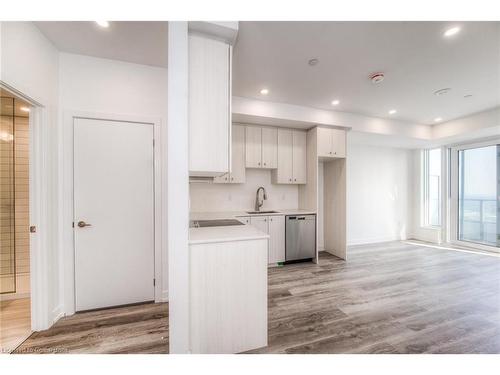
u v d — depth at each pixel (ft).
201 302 4.93
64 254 6.89
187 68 4.85
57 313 6.65
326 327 6.24
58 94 6.83
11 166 7.89
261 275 5.39
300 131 12.84
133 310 7.22
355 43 6.50
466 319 6.65
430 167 17.46
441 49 6.80
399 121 13.51
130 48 6.81
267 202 13.19
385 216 16.83
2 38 4.74
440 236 16.10
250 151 11.72
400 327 6.25
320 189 14.55
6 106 7.34
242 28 5.79
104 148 7.30
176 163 4.73
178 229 4.71
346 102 10.88
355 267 11.21
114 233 7.38
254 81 8.82
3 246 7.81
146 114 7.75
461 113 12.30
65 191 6.91
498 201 13.66
